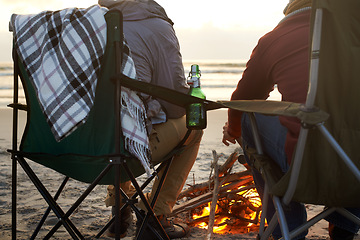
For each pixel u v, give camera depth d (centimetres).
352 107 130
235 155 292
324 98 129
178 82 231
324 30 126
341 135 131
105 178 189
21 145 192
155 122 217
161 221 253
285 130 152
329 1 123
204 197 297
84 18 174
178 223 272
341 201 135
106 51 173
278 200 141
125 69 177
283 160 156
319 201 135
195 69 247
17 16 188
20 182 416
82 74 172
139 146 180
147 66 219
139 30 220
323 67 127
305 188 134
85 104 171
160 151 223
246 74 176
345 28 126
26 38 181
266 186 165
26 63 179
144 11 226
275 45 165
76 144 181
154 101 214
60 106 171
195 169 480
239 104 148
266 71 168
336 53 127
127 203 208
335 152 131
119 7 228
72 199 357
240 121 198
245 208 290
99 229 284
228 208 297
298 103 137
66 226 187
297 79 152
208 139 745
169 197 245
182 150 221
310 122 118
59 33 177
